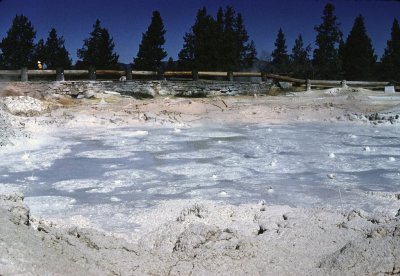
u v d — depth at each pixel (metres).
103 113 16.47
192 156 10.30
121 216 5.91
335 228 4.79
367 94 24.73
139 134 13.60
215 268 3.71
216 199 6.86
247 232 4.98
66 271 2.96
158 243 4.74
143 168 9.03
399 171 8.91
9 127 12.12
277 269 3.67
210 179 8.15
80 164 9.36
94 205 6.50
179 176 8.37
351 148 11.41
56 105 17.95
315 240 4.44
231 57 37.03
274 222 5.16
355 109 19.23
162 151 10.91
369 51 41.88
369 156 10.38
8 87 19.88
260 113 17.86
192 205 6.10
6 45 33.31
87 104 19.36
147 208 6.31
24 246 3.00
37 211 6.18
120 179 8.12
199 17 36.41
